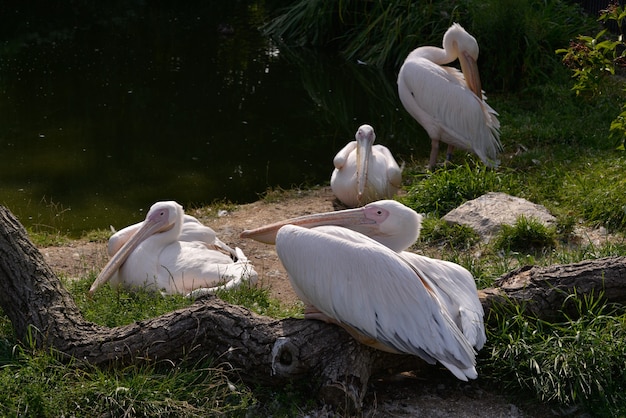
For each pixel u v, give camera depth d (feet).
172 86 46.26
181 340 16.43
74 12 61.62
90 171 34.68
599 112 38.24
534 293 18.33
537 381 16.72
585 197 28.02
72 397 15.30
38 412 15.05
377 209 18.22
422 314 15.62
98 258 25.95
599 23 48.03
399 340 15.58
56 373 16.01
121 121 40.73
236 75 48.67
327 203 31.58
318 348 16.17
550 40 45.68
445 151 37.06
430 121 32.42
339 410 15.79
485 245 25.31
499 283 19.04
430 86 32.07
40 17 59.77
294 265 16.48
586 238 25.73
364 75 49.49
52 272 18.33
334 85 47.60
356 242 16.44
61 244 27.32
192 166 35.73
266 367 16.12
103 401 15.30
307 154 37.42
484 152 32.27
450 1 49.32
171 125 40.52
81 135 38.70
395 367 17.17
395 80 48.83
